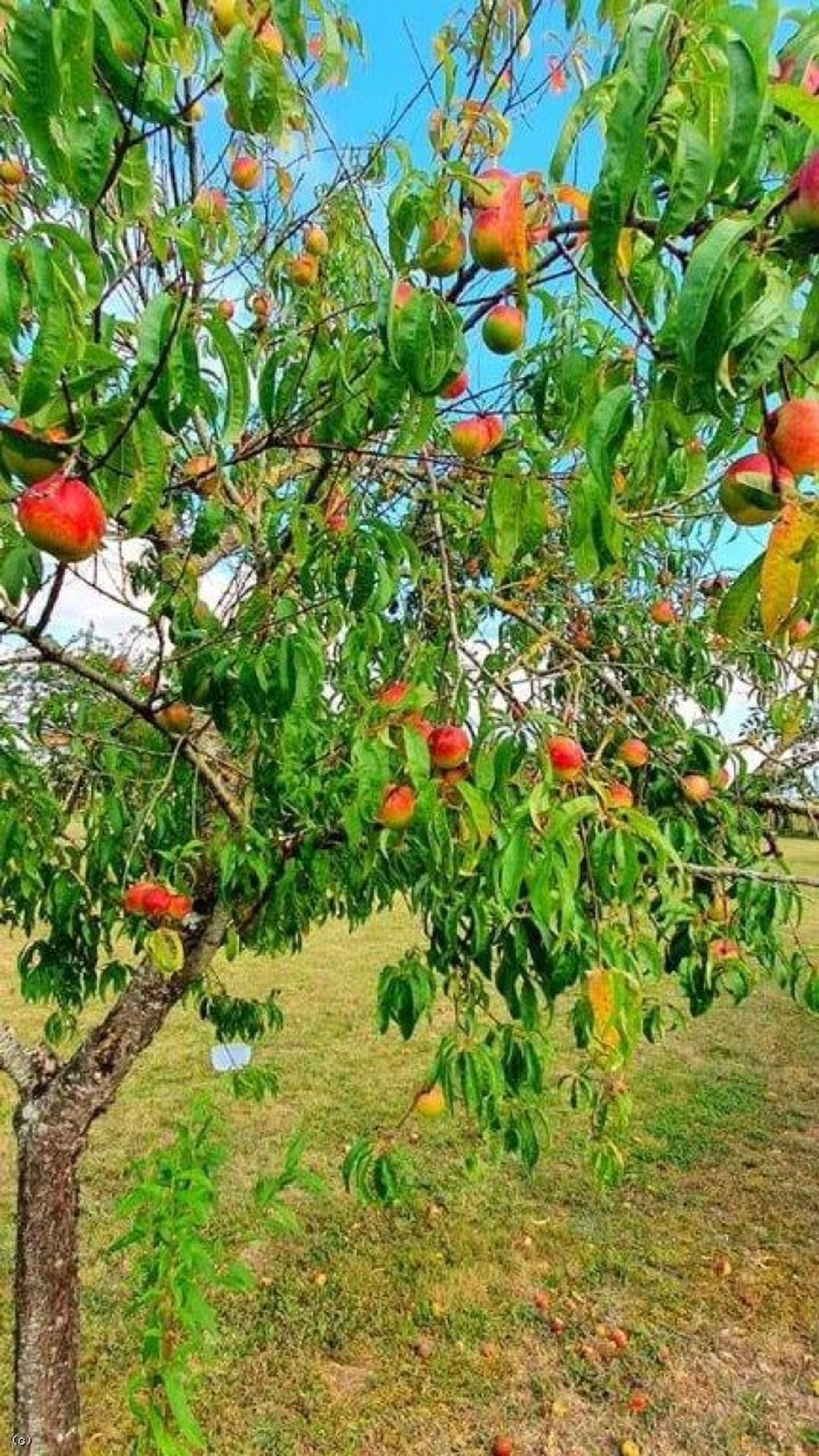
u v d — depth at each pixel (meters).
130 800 2.99
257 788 2.42
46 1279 2.38
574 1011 1.93
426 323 1.10
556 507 2.47
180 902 2.40
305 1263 4.21
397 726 1.78
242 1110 5.76
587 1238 4.48
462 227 1.20
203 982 3.28
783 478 0.84
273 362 1.65
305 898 2.65
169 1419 3.07
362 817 1.72
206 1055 6.72
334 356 1.65
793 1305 4.03
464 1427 3.34
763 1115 5.92
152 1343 1.90
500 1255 4.32
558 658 2.74
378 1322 3.85
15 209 1.96
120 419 1.11
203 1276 1.90
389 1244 4.38
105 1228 4.33
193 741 2.38
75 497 1.14
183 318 1.06
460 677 1.79
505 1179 4.98
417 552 1.91
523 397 2.09
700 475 1.49
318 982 9.02
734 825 2.57
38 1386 2.34
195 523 2.27
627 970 1.75
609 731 2.45
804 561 0.83
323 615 2.09
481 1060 1.91
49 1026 3.29
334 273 2.37
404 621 2.52
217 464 1.72
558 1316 3.93
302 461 2.33
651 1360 3.70
